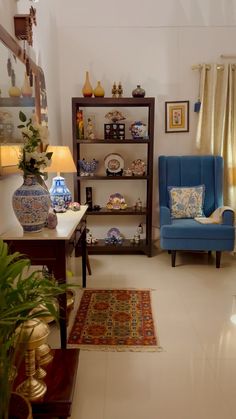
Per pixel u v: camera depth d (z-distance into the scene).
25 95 2.17
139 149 3.86
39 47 2.73
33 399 1.32
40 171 1.91
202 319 2.24
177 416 1.41
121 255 3.68
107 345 1.94
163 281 2.91
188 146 3.85
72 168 2.55
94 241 3.78
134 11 3.61
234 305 2.46
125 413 1.43
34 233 1.79
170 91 3.75
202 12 3.61
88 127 3.60
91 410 1.45
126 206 3.81
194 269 3.22
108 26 3.64
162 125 3.82
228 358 1.82
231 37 3.65
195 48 3.67
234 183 3.76
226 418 1.40
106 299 2.54
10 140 1.88
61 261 1.73
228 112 3.67
